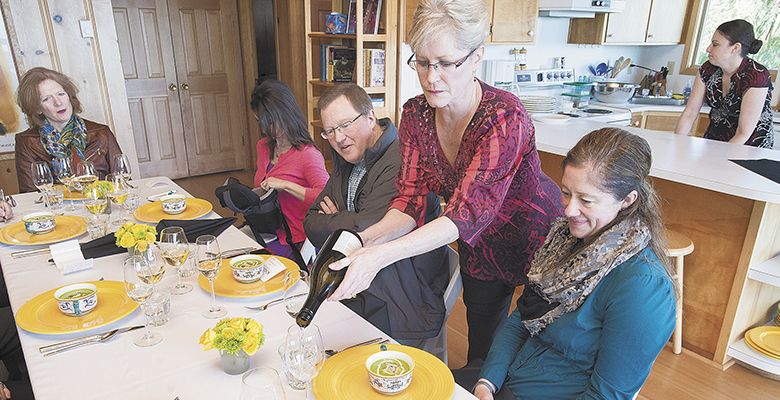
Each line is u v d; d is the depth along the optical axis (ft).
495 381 4.31
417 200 5.07
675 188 7.61
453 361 7.66
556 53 16.01
